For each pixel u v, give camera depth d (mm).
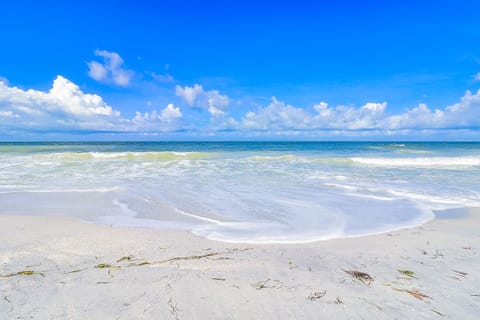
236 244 5016
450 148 35094
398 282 3545
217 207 7629
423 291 3326
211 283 3449
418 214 6980
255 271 3826
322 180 11570
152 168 15047
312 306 2982
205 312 2844
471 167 15805
